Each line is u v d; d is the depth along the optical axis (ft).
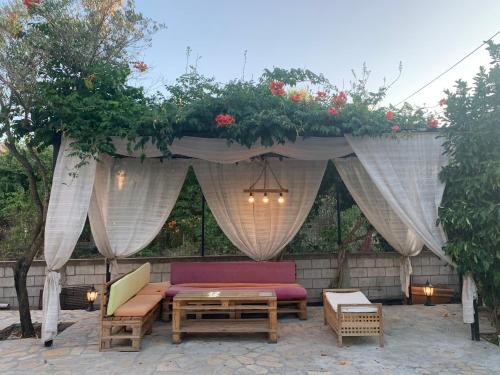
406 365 12.22
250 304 17.84
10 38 14.78
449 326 16.65
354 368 11.99
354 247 23.56
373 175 14.94
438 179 15.11
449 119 14.96
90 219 17.76
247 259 22.38
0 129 14.79
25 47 14.62
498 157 13.93
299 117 13.97
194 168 20.15
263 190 19.93
